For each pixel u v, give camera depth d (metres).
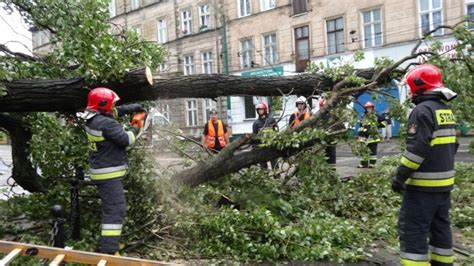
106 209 4.50
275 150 6.28
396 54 22.62
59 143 5.72
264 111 9.24
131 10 38.00
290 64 27.50
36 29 6.34
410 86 3.91
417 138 3.67
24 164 6.58
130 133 4.59
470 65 6.26
